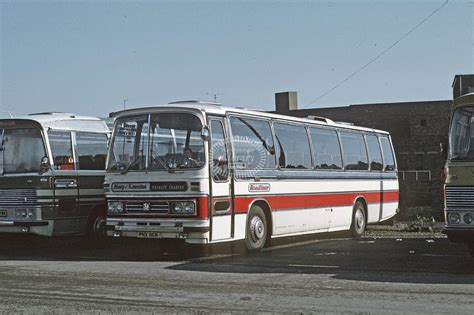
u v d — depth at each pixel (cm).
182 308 845
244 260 1358
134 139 1406
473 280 1063
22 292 974
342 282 1050
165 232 1338
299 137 1683
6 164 1535
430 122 3625
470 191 1172
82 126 1616
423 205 3478
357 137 1995
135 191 1377
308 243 1744
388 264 1274
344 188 1867
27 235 1584
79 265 1302
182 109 1369
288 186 1598
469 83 3619
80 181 1585
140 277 1119
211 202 1334
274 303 874
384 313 808
